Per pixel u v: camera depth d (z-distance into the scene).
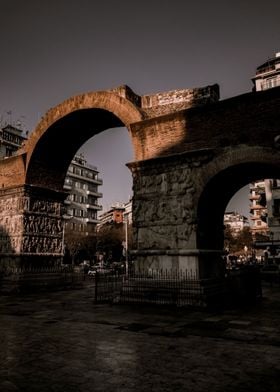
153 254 16.91
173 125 17.69
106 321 12.12
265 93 15.35
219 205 18.58
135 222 17.95
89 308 15.48
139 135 18.64
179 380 6.31
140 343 8.92
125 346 8.64
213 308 14.80
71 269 31.19
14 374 6.71
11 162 26.28
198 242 16.08
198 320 12.13
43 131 23.89
